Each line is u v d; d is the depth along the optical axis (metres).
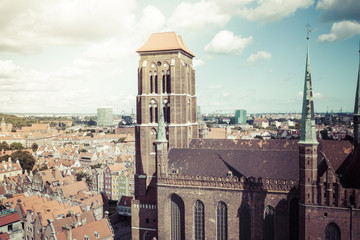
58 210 102.12
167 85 88.12
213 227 70.44
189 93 95.44
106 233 90.12
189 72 95.25
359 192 54.06
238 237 68.56
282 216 65.12
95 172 186.38
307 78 57.50
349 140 81.25
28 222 101.31
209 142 87.31
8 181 169.75
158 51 87.38
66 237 82.44
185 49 92.00
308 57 57.91
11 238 103.69
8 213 107.50
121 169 175.50
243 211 68.31
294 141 80.56
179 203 74.56
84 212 101.75
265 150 74.31
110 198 170.12
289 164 69.44
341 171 69.50
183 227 74.50
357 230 54.31
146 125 87.56
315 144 56.25
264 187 65.88
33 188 153.88
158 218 75.12
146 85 88.25
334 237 56.50
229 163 73.75
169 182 73.44
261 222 66.50
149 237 83.50
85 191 137.00
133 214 84.75
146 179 87.56
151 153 87.75
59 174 157.38
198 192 71.19
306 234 57.50
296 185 63.72
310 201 57.03
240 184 67.62
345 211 54.81
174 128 85.25
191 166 76.06
